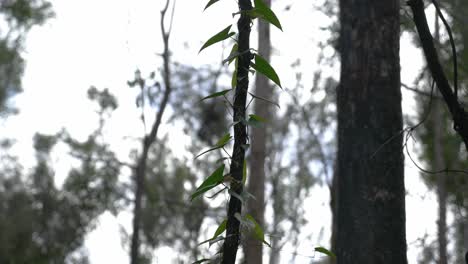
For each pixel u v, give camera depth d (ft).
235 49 8.43
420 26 12.26
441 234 43.52
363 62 13.76
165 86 45.70
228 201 8.14
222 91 7.86
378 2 13.91
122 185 58.49
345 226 13.34
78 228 66.08
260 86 44.39
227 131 7.87
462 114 12.33
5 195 72.08
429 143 46.85
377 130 13.38
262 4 7.84
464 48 28.37
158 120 45.83
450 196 43.06
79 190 60.59
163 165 65.21
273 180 69.67
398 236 13.08
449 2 28.53
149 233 62.23
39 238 70.03
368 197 13.16
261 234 8.29
